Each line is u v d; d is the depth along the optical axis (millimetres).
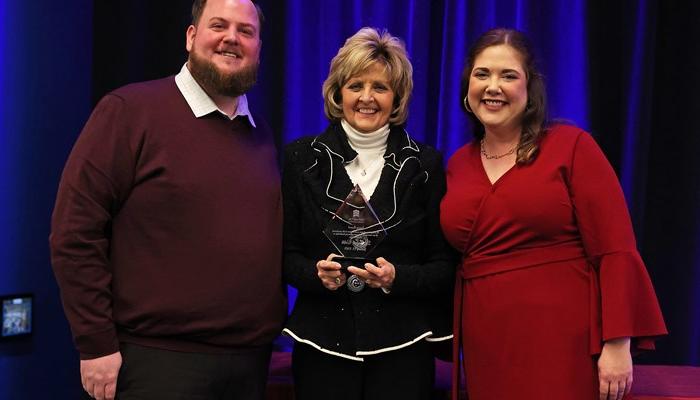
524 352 1616
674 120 2654
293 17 2771
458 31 2666
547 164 1650
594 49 2676
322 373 1696
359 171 1771
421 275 1674
